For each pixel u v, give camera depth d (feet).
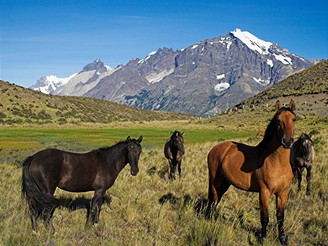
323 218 27.86
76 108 350.64
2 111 273.13
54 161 26.21
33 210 25.38
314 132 96.27
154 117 439.63
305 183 40.27
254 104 286.87
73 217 28.71
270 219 28.02
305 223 28.09
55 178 26.14
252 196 35.32
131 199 34.06
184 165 54.65
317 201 33.53
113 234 25.88
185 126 232.32
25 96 325.01
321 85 272.31
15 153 94.07
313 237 25.34
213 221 25.46
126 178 42.45
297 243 24.13
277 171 23.67
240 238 25.17
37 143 123.44
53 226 25.88
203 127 209.36
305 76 332.60
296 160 37.04
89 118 328.70
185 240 24.13
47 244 22.45
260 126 185.88
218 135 146.30
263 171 24.26
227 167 27.37
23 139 140.15
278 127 22.86
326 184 37.91
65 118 306.76
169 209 31.63
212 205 29.35
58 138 145.38
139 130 204.95
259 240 24.63
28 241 22.90
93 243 23.80
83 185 27.40
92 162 27.68
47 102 333.62
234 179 26.84
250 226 27.45
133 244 23.32
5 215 28.04
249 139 92.99
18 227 25.03
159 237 25.02
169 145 46.01
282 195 24.61
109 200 33.81
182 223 27.58
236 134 151.02
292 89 298.35
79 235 25.44
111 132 185.47
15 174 48.06
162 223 27.07
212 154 30.14
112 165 28.55
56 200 28.22
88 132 185.98
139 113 441.27
